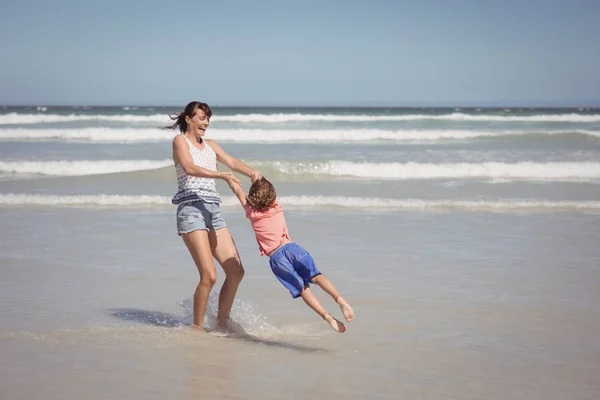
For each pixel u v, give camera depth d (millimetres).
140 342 5012
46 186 13695
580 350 4855
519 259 7891
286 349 4883
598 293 6461
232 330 5375
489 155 19125
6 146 22062
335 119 37188
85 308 5945
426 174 15453
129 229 9609
